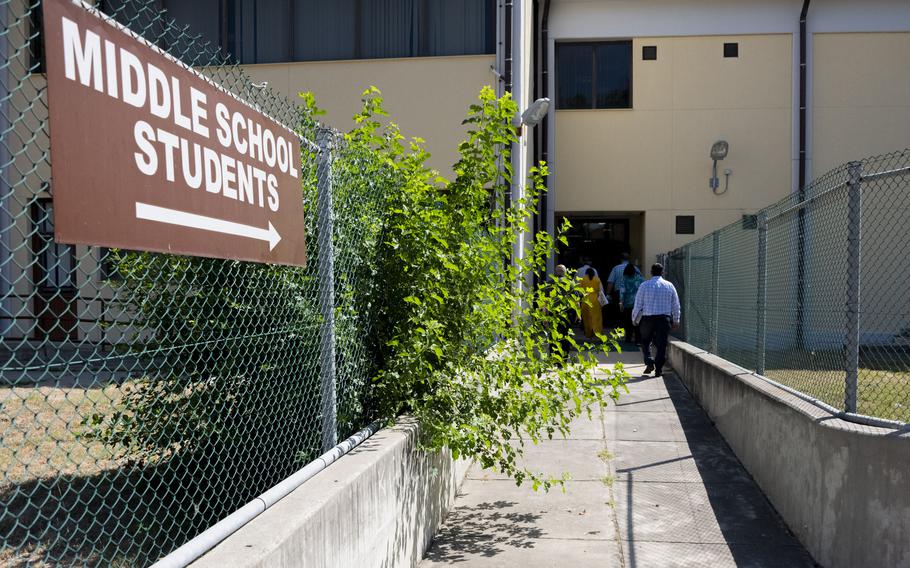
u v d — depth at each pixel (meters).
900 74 15.21
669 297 10.92
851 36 15.29
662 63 15.77
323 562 2.83
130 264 2.76
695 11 15.64
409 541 4.17
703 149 15.67
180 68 2.35
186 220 2.36
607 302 14.46
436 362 4.63
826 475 4.39
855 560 4.12
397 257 4.61
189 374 3.33
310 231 3.65
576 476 6.24
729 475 6.26
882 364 5.71
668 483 6.05
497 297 5.00
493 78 11.70
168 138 2.27
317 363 3.81
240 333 3.44
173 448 3.46
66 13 1.86
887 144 15.24
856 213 4.55
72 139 1.87
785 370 6.18
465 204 4.96
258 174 2.89
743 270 7.82
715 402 7.92
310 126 3.80
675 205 15.74
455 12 12.02
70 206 1.85
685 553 4.64
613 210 15.91
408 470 4.15
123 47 2.07
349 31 12.15
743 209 15.58
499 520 5.21
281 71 12.09
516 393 4.96
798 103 15.39
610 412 8.57
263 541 2.44
